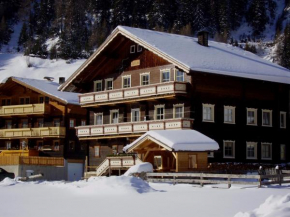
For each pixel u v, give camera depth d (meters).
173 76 48.72
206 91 47.94
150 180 35.94
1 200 27.38
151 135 40.78
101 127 53.22
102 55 54.16
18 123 70.81
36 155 67.56
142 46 49.44
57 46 175.50
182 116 47.44
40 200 27.11
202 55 50.06
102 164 48.00
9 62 160.62
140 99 49.69
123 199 25.92
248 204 22.48
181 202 23.94
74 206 23.92
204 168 40.44
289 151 54.00
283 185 32.47
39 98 68.69
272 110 52.88
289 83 52.84
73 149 66.81
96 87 56.59
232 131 49.34
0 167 56.31
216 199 24.66
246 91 50.91
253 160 50.66
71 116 66.94
